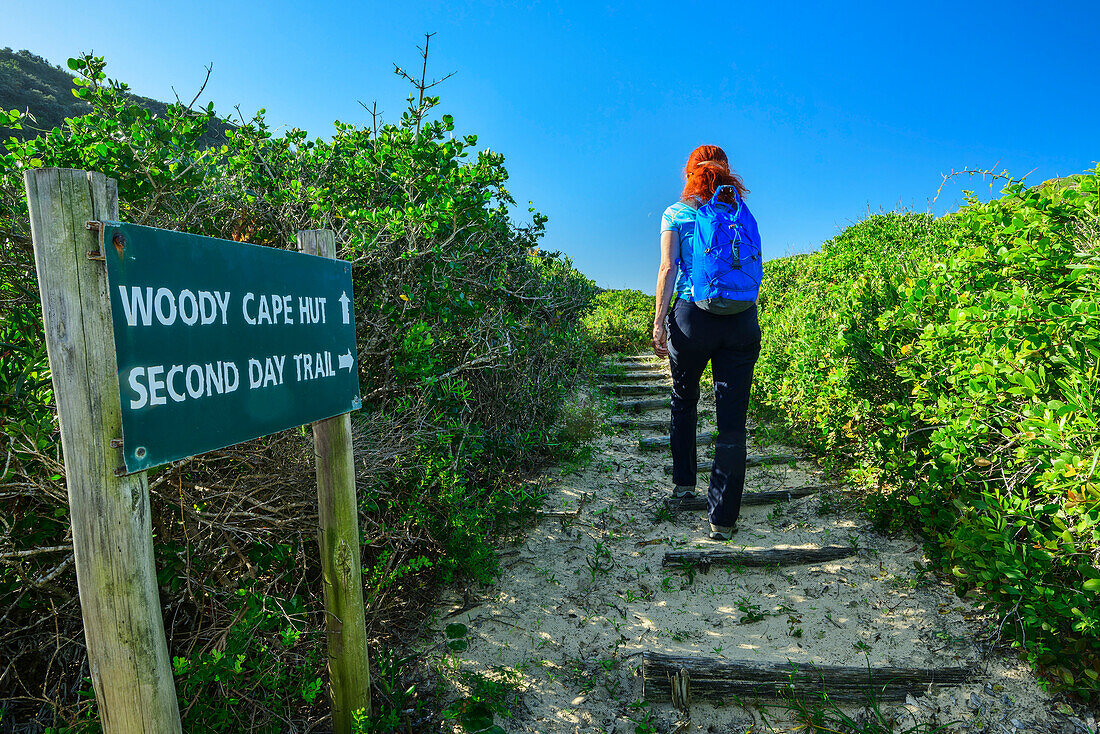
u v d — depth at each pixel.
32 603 1.83
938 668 2.17
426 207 3.11
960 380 2.71
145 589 1.13
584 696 2.21
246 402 1.37
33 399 1.80
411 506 2.79
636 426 5.39
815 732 2.00
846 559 2.97
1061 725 1.91
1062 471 1.96
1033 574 2.04
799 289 7.59
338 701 1.88
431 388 3.07
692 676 2.17
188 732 1.65
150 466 1.12
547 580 2.96
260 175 3.20
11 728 1.76
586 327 9.14
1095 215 2.32
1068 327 2.21
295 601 1.99
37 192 0.99
